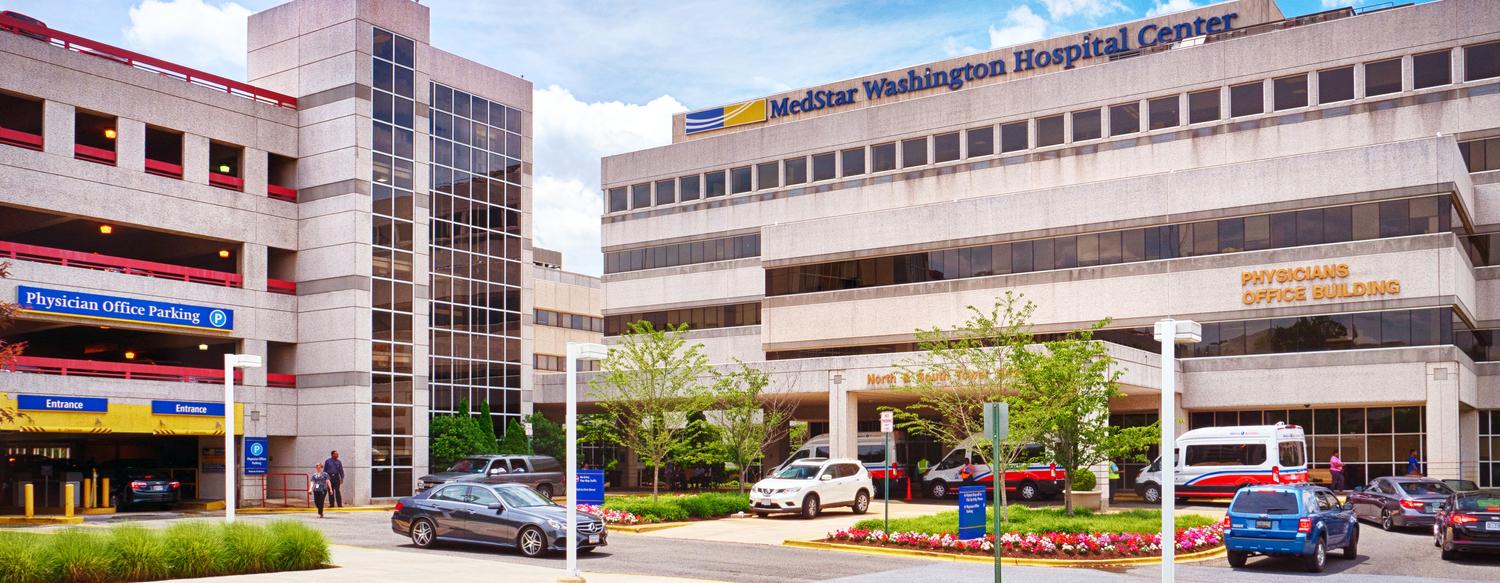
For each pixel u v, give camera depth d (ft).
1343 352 143.13
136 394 138.82
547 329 242.99
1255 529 74.43
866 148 193.36
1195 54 165.27
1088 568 76.54
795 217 199.00
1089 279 157.69
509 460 136.56
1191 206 153.28
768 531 101.45
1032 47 189.37
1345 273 143.54
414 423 159.63
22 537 63.00
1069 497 102.17
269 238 155.63
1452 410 135.74
